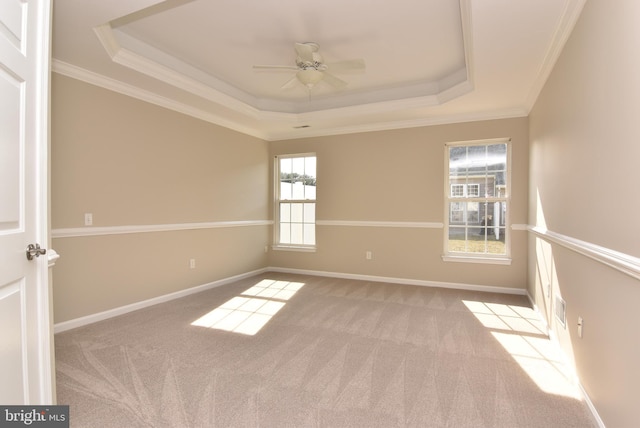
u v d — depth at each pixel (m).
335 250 5.41
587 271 1.90
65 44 2.69
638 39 1.28
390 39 3.12
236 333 2.99
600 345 1.70
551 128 2.85
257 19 2.80
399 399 1.98
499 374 2.28
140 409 1.87
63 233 2.99
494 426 1.74
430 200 4.81
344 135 5.34
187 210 4.27
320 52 3.37
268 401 1.95
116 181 3.44
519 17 2.21
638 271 1.21
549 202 2.93
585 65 1.94
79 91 3.12
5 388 1.16
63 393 2.01
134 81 3.41
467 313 3.57
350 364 2.42
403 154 4.96
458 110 4.33
